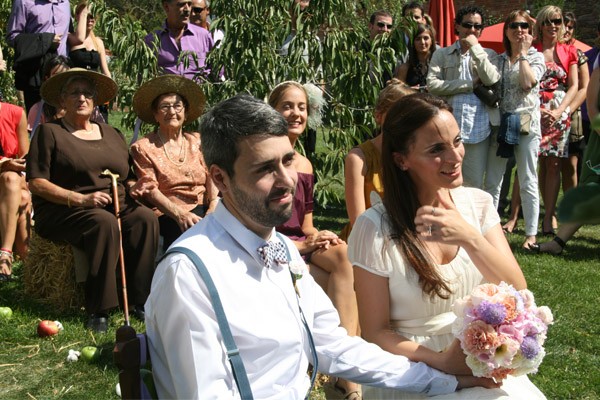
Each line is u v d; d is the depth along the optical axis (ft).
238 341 6.98
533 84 22.75
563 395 13.20
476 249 8.48
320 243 12.53
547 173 26.22
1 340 15.05
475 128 23.02
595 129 2.96
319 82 22.65
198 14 26.45
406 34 25.31
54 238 16.70
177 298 6.86
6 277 18.40
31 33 24.63
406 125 8.82
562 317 17.04
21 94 33.88
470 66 23.07
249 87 21.58
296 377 7.42
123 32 21.98
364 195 12.92
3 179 18.63
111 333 15.61
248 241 7.26
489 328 7.73
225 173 7.23
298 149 21.56
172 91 17.58
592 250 24.25
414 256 8.86
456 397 8.23
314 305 8.20
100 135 17.37
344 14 24.00
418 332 9.05
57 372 13.65
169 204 16.76
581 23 61.31
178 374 6.88
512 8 69.46
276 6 22.08
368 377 8.23
